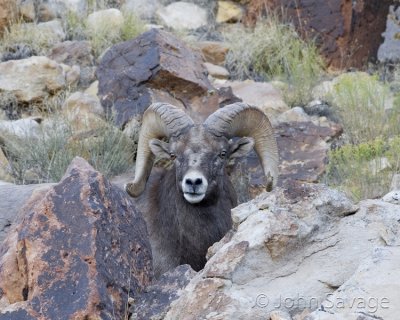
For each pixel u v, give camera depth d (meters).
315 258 25.88
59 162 44.62
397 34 59.66
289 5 60.00
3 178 44.41
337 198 26.70
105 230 26.92
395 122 48.16
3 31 58.72
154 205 36.09
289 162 45.19
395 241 25.91
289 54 58.41
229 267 25.42
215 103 48.97
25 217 27.42
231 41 60.31
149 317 26.08
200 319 24.72
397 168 40.69
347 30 57.66
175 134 34.91
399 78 55.50
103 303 25.25
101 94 50.22
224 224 34.72
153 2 63.91
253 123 36.78
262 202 27.02
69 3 62.00
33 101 53.09
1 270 26.94
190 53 51.69
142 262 28.23
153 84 48.97
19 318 24.97
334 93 52.66
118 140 46.72
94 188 27.55
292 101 53.75
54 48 57.91
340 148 45.59
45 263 26.02
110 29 59.66
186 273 27.44
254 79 57.94
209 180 33.75
